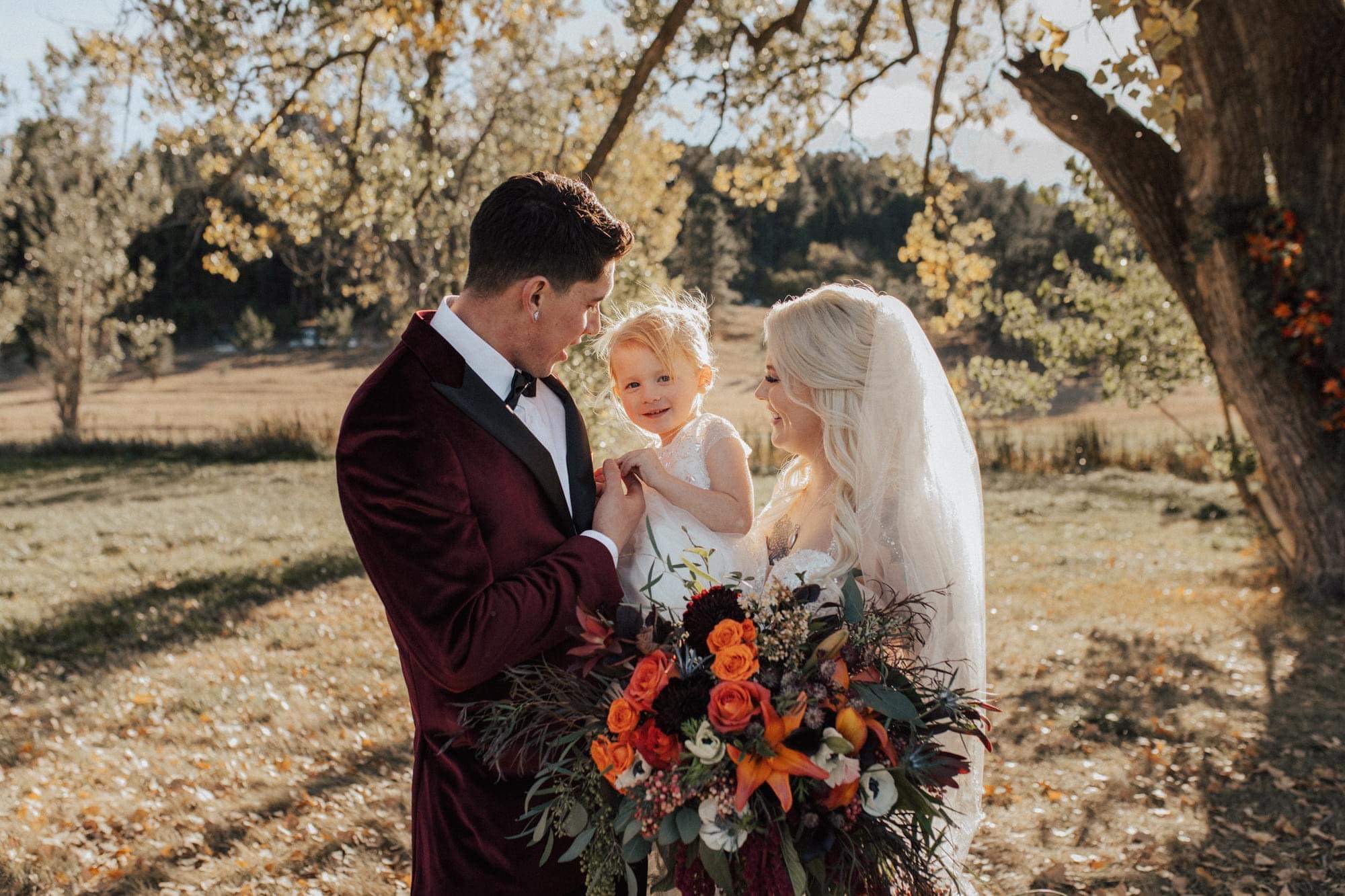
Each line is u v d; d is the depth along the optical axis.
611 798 1.76
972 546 2.04
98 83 8.84
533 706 1.83
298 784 5.00
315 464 22.05
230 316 64.75
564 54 15.52
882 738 1.67
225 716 6.04
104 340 29.94
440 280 15.48
